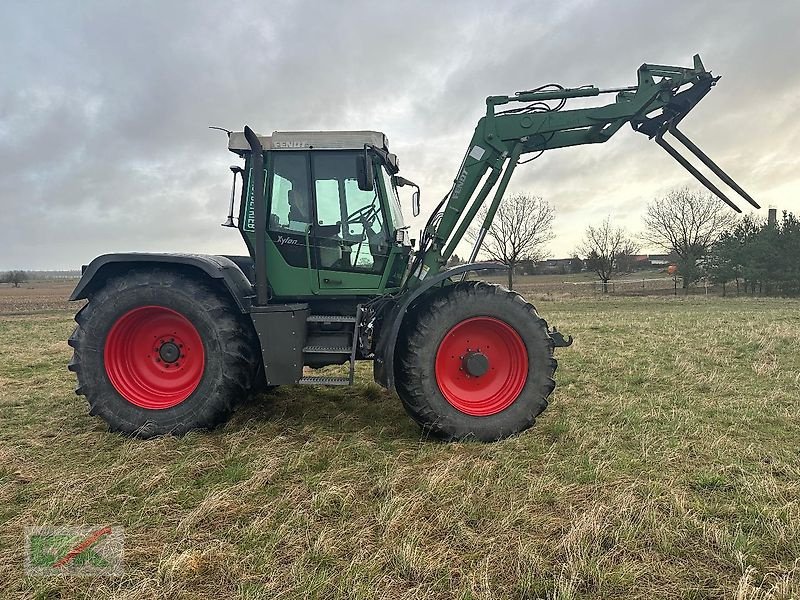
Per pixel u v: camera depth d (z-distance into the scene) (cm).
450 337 416
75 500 288
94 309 406
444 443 385
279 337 407
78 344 406
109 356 408
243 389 413
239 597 206
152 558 237
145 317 420
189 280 410
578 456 345
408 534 248
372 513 273
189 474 327
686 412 434
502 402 407
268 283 455
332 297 462
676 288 3045
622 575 215
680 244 3425
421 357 395
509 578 218
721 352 714
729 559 227
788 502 272
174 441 384
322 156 449
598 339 871
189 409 402
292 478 321
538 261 3058
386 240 451
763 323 1034
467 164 459
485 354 422
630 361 668
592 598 205
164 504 288
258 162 418
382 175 452
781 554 231
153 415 401
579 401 486
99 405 403
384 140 444
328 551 235
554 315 1440
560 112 452
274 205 449
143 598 208
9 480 321
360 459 349
